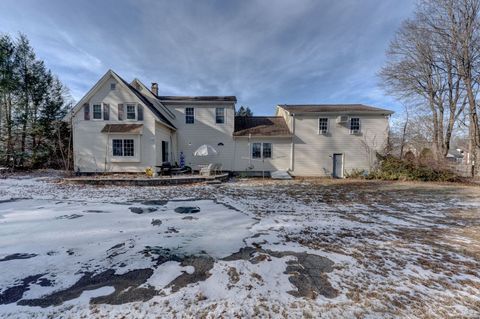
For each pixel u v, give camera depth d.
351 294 2.55
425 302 2.41
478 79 14.36
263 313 2.21
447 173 13.56
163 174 13.13
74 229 4.67
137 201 7.41
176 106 16.14
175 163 15.63
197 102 15.94
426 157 14.52
